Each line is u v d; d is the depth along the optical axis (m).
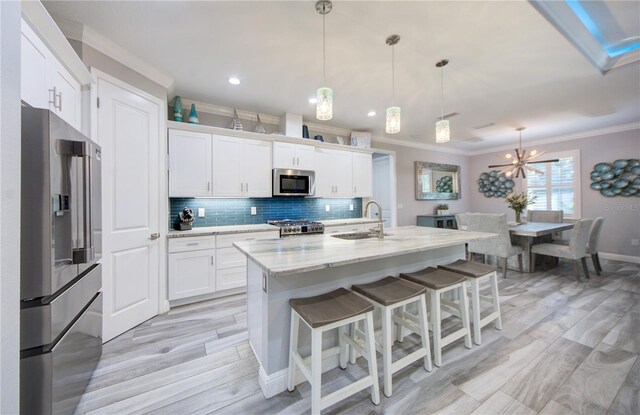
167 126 2.98
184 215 3.15
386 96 3.29
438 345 1.80
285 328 1.62
